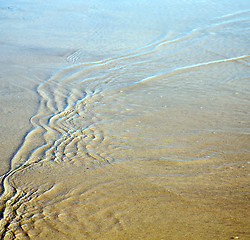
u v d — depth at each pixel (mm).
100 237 2996
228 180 3834
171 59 9508
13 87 7637
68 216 3318
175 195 3586
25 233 3123
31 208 3488
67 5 17328
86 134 5324
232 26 12594
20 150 4844
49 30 12891
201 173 4023
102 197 3611
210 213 3254
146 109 6328
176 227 3074
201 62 9133
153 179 3930
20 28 13227
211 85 7496
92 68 8984
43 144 5020
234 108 6203
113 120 5871
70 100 6930
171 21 13633
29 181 4016
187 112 6102
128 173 4094
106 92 7336
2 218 3357
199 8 15656
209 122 5621
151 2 17203
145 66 9031
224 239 2887
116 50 10492
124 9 15961
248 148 4645
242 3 16438
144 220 3195
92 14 15234
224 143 4828
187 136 5117
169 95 7016
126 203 3480
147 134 5242
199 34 11789
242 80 7727
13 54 10164
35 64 9305
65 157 4590
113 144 4934
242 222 3100
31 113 6258
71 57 9914
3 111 6328
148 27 12914
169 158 4449
